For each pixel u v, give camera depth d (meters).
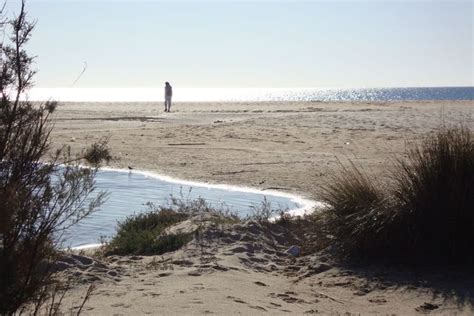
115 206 11.82
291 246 8.24
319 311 5.60
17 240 3.94
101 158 5.29
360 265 7.14
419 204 7.16
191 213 10.16
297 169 16.17
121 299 5.55
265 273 7.07
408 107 37.88
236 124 28.34
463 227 6.97
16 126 4.31
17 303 3.92
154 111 39.19
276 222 9.57
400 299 6.07
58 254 5.05
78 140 21.84
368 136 22.53
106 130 26.12
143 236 8.65
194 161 18.02
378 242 7.25
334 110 36.31
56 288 4.56
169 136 24.16
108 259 7.73
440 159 7.28
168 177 15.62
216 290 5.96
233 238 8.51
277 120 29.69
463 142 7.53
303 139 22.50
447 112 31.64
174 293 5.79
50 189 4.31
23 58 4.43
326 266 7.21
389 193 7.64
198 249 7.97
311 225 8.67
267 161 17.70
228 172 16.12
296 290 6.38
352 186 7.99
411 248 7.14
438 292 6.16
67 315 4.92
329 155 18.41
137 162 17.92
